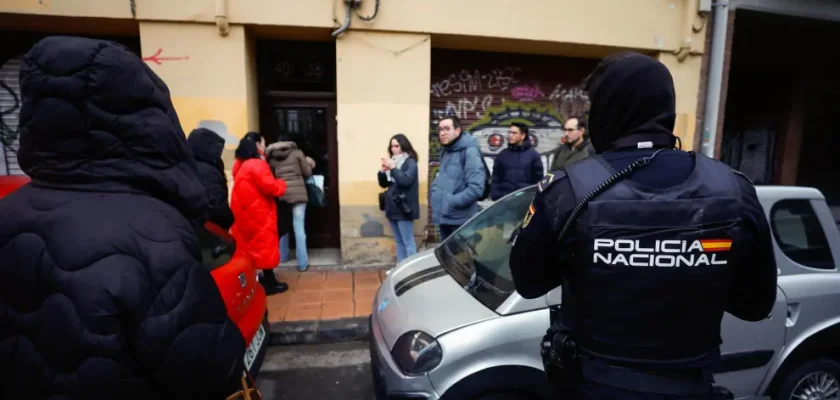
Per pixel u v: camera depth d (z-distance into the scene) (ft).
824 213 8.62
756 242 4.26
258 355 7.77
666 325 3.99
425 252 10.76
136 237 3.48
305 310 14.01
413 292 8.45
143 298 3.35
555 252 4.46
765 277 4.42
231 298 7.13
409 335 7.38
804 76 31.89
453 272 8.80
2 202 3.79
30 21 15.97
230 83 16.57
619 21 18.90
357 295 15.21
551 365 4.74
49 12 15.31
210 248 7.45
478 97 20.25
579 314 4.30
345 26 16.66
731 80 33.40
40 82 3.53
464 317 7.27
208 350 3.64
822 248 8.49
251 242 14.19
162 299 3.43
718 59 19.79
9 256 3.52
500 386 6.82
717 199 4.00
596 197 4.10
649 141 4.36
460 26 17.56
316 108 19.39
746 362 7.80
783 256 8.14
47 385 3.30
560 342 4.47
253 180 13.83
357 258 18.34
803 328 8.07
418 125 17.90
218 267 7.20
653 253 3.93
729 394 4.64
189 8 15.92
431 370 6.89
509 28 17.93
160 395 3.60
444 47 19.30
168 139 3.89
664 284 3.94
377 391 7.87
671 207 3.95
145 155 3.80
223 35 16.31
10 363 3.44
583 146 15.14
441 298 7.94
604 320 4.10
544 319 6.98
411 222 15.85
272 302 14.60
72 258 3.31
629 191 4.07
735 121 33.78
